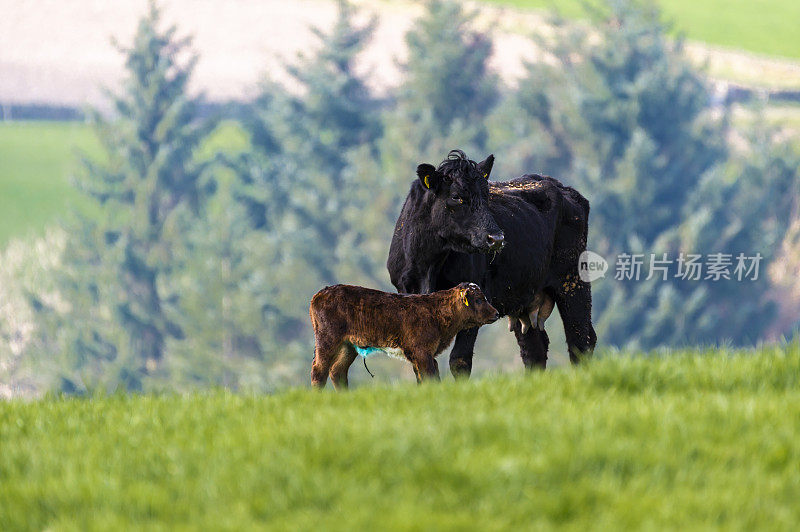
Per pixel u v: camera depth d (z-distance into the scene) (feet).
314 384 25.61
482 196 27.63
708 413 18.49
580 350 34.32
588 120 186.19
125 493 15.76
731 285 165.68
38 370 183.83
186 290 176.14
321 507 14.96
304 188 196.95
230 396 23.65
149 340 191.93
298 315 174.91
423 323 25.57
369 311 25.52
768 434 17.30
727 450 16.52
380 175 188.44
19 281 205.05
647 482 15.29
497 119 196.85
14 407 24.18
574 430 17.20
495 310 25.70
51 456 18.08
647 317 159.74
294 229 181.16
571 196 34.58
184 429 19.76
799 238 180.96
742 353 24.97
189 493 15.67
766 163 185.47
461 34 215.10
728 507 14.42
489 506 14.52
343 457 16.31
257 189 203.00
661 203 182.70
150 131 220.43
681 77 190.08
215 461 16.96
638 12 203.62
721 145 194.39
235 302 172.96
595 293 164.14
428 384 22.98
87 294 192.75
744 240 174.81
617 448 16.16
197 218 204.95
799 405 19.16
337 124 210.59
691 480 15.37
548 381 22.40
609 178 185.06
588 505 14.57
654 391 21.11
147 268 195.93
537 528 13.76
